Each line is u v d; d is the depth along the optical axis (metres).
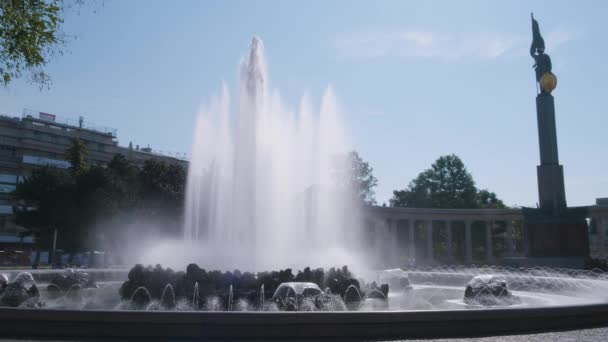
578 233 42.75
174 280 21.20
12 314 13.05
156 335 12.78
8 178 97.25
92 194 59.25
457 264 74.69
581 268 41.12
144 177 67.69
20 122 101.88
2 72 16.25
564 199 43.91
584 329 15.07
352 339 13.02
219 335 12.83
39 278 28.22
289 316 12.99
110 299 22.25
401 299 24.48
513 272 42.66
